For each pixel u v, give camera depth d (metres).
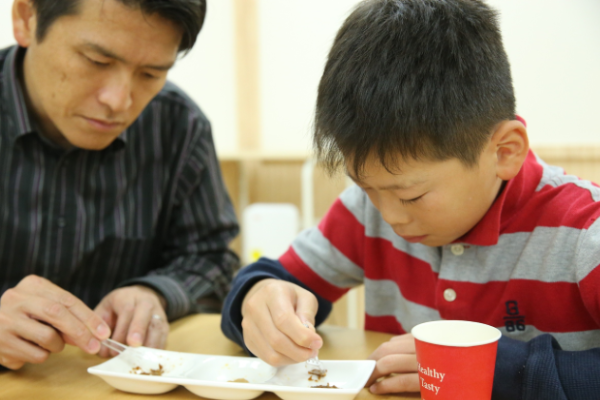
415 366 0.77
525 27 2.47
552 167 1.01
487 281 0.92
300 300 0.87
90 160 1.31
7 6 2.28
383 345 0.84
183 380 0.76
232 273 1.49
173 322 1.18
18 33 1.12
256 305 0.85
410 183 0.74
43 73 1.05
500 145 0.80
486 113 0.76
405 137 0.71
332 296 1.14
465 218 0.82
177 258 1.42
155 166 1.41
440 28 0.76
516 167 0.81
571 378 0.69
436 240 0.87
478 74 0.76
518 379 0.71
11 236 1.24
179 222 1.44
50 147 1.26
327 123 0.77
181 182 1.44
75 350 0.99
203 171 1.46
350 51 0.78
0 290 1.27
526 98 2.51
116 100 1.02
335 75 0.78
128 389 0.79
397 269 1.07
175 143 1.44
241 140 3.12
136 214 1.38
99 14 0.95
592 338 0.87
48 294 0.91
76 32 0.97
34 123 1.23
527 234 0.91
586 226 0.83
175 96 1.46
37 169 1.25
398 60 0.74
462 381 0.60
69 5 0.96
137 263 1.39
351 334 1.06
